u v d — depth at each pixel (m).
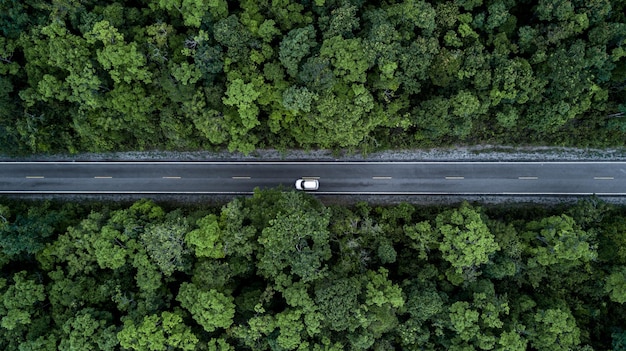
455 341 43.56
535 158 52.88
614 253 45.88
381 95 45.88
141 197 54.69
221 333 44.78
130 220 46.59
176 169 54.56
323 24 44.00
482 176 53.22
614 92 48.62
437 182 53.41
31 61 44.84
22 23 45.09
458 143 52.62
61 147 53.59
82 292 45.09
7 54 45.31
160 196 54.56
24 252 47.09
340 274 43.88
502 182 53.09
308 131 47.38
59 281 45.03
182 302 43.59
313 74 42.22
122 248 44.94
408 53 43.34
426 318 43.75
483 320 43.25
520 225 48.78
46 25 44.72
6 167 55.22
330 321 41.81
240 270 44.41
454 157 53.16
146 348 42.25
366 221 47.19
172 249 43.81
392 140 52.22
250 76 44.41
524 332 43.47
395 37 42.59
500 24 45.53
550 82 45.69
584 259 44.97
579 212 47.62
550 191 52.91
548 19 44.69
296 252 43.62
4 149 53.25
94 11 44.06
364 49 42.28
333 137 47.12
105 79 45.50
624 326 47.00
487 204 53.09
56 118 50.84
